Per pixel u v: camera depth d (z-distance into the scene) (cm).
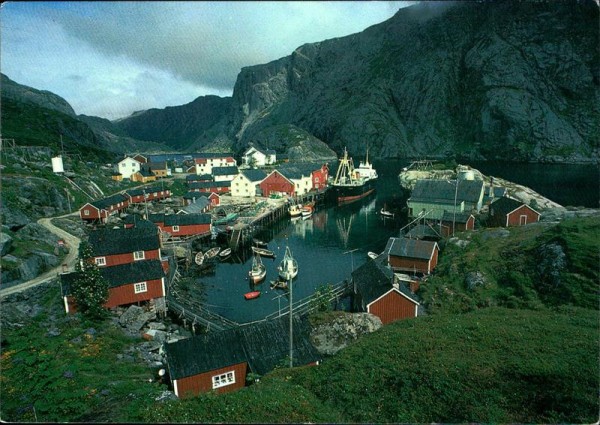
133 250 4122
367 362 1727
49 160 8056
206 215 6125
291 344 2336
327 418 1356
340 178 11150
